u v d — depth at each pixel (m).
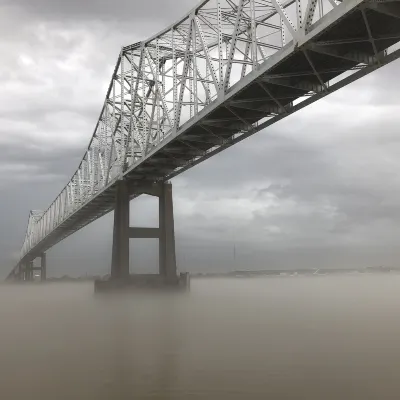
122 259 59.72
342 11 26.28
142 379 19.28
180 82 47.00
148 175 61.06
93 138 77.44
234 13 39.22
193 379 19.17
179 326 35.12
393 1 25.22
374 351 24.55
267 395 16.92
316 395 16.94
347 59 31.00
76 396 17.23
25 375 20.11
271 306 56.59
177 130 46.22
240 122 43.69
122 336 30.53
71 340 29.25
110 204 77.56
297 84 35.31
